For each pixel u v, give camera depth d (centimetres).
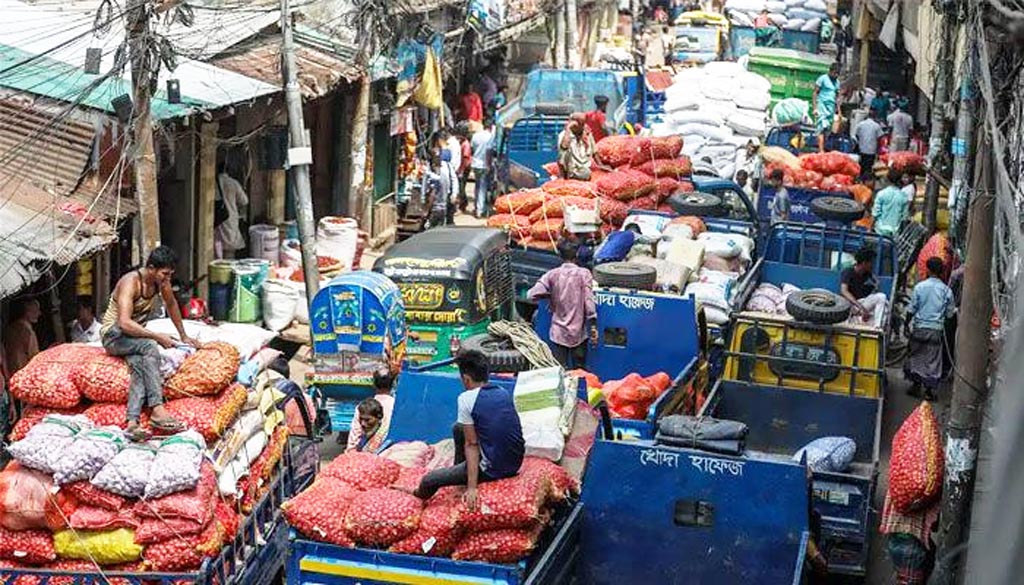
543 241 1875
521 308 1897
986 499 411
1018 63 903
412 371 1166
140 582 900
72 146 1464
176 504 907
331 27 2275
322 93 1986
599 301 1443
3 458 1218
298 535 902
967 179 1437
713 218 1927
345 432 1499
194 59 1694
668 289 1528
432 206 2689
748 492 955
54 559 919
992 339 1054
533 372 1057
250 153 2080
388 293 1485
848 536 1169
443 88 3078
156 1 1375
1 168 1406
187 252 1847
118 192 1407
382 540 887
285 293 1894
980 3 888
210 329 1195
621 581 983
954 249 1798
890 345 1892
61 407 977
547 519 913
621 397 1295
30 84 1530
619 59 3916
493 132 2884
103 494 908
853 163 2491
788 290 1711
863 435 1354
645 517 973
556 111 2548
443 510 886
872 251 1700
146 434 947
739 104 2647
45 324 1482
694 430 1033
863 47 4228
